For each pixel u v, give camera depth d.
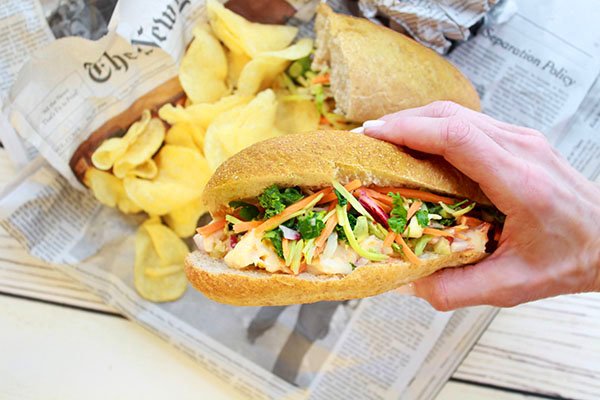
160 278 0.55
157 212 0.55
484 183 0.38
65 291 0.55
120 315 0.55
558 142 0.52
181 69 0.53
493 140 0.40
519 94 0.52
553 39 0.51
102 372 0.54
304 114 0.55
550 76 0.52
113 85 0.53
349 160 0.38
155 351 0.55
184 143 0.56
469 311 0.52
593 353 0.52
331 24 0.50
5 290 0.55
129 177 0.54
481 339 0.53
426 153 0.40
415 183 0.39
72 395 0.54
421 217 0.39
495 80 0.53
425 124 0.38
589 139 0.51
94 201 0.56
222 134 0.52
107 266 0.55
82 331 0.55
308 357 0.54
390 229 0.39
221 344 0.55
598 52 0.51
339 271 0.38
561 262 0.41
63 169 0.54
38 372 0.54
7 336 0.55
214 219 0.41
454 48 0.53
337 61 0.51
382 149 0.39
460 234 0.40
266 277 0.38
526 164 0.38
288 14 0.55
